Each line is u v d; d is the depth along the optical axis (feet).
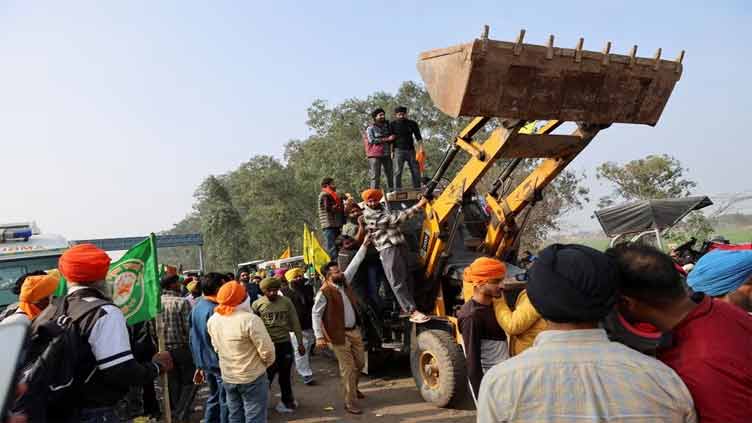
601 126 16.87
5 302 27.89
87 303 9.80
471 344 14.53
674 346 5.88
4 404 3.15
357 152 110.83
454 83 14.20
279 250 166.50
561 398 4.91
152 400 20.43
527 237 65.31
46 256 29.45
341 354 20.77
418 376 21.58
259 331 15.49
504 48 13.78
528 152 17.76
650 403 4.88
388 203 25.75
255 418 15.62
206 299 18.54
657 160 67.56
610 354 5.08
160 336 16.25
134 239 69.51
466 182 19.90
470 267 14.82
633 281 5.91
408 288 22.56
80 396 9.41
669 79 15.96
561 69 14.52
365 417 20.38
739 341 5.56
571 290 5.10
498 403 5.11
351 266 22.20
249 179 159.84
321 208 31.19
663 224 26.84
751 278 8.05
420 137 31.71
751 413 5.31
